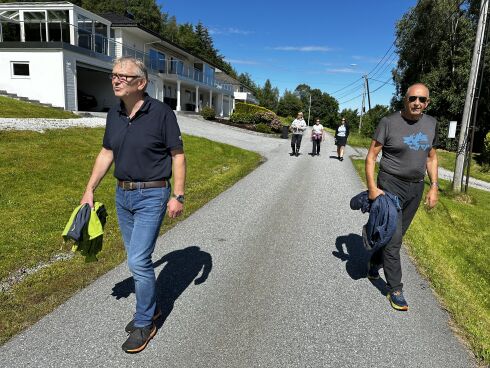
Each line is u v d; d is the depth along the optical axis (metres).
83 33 20.19
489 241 7.01
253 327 3.04
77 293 3.43
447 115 26.44
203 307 3.32
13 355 2.58
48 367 2.49
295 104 100.00
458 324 3.21
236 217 6.11
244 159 12.83
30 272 3.81
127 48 25.39
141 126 2.61
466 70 24.14
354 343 2.89
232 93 50.12
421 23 26.92
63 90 18.56
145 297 2.73
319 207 6.98
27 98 18.16
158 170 2.71
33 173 7.41
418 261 4.60
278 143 19.81
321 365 2.63
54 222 5.25
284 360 2.67
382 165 3.52
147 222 2.71
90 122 14.12
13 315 3.03
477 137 27.83
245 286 3.74
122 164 2.67
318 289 3.74
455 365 2.68
